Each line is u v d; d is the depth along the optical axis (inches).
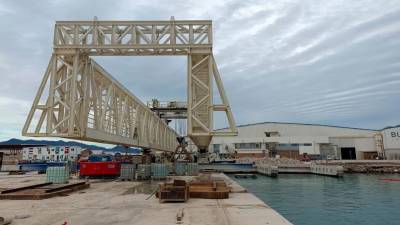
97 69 857.5
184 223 354.3
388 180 2159.2
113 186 824.3
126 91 1095.0
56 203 522.9
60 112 818.8
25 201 548.1
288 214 1023.6
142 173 1035.9
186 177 1159.0
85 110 793.6
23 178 1201.4
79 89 815.1
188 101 783.1
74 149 3494.1
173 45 806.5
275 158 3378.4
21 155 3307.1
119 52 825.5
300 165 2758.4
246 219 374.0
